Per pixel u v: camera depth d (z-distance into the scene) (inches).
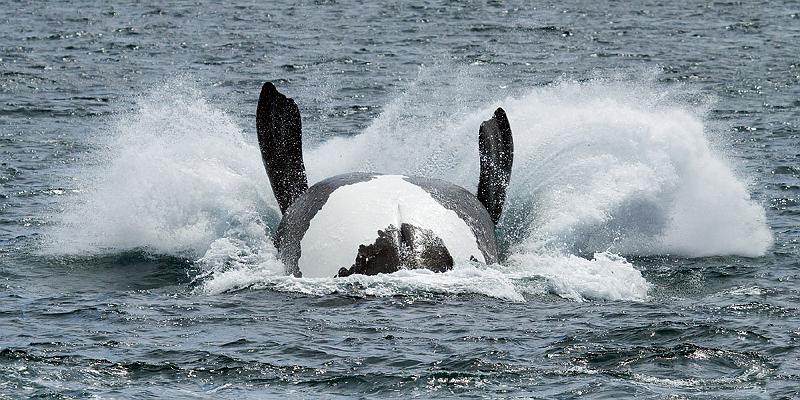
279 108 2573.8
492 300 2063.2
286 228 2337.6
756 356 1766.7
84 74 6048.2
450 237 2212.1
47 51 6934.1
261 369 1723.7
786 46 7465.6
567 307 2042.3
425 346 1815.9
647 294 2182.6
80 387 1647.4
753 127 4392.2
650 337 1861.5
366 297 2063.2
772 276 2316.7
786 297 2140.7
